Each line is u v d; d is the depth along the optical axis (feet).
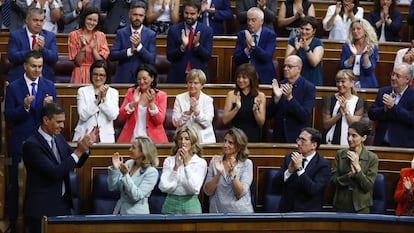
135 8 86.69
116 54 86.02
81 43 85.05
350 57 89.61
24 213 64.23
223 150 69.36
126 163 67.10
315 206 68.90
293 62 78.95
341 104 78.48
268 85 83.97
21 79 73.67
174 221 57.82
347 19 100.27
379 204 72.95
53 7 97.19
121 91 81.15
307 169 69.00
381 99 79.41
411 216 64.13
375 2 103.60
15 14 97.60
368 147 75.20
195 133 67.41
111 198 71.10
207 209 72.95
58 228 56.49
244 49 89.30
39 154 62.90
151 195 70.95
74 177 70.85
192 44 88.28
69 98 80.84
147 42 87.35
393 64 96.48
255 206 73.92
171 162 67.41
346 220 59.77
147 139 66.28
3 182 77.71
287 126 78.23
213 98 82.79
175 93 82.17
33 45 82.69
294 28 99.30
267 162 74.23
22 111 72.59
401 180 71.77
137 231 57.62
